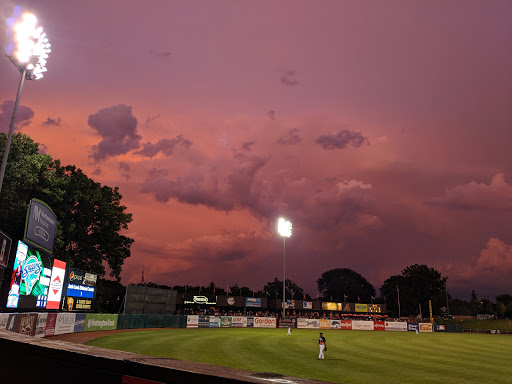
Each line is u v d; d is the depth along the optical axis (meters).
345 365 22.94
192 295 70.56
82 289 38.81
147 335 35.81
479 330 85.94
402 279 137.25
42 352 2.87
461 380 19.25
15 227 39.53
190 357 23.30
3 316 19.22
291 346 32.47
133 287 50.56
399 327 73.06
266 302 81.12
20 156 39.47
